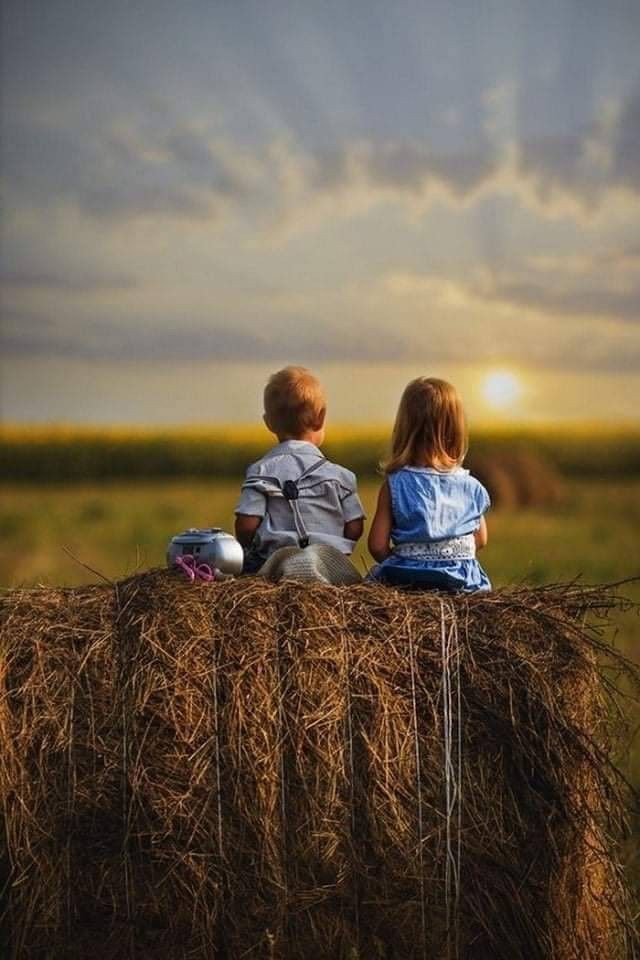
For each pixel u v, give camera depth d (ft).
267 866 19.90
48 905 20.06
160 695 20.02
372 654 20.34
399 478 23.04
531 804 20.15
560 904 20.25
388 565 22.66
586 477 187.01
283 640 20.33
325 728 20.04
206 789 19.94
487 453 130.93
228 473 198.90
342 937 20.20
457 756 20.16
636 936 20.43
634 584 68.23
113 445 195.52
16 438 192.44
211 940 20.06
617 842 20.70
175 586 20.88
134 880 20.02
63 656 20.27
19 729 19.99
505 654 20.40
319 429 24.68
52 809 19.98
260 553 23.90
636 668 21.67
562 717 20.33
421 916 20.12
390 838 19.98
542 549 85.81
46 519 113.09
